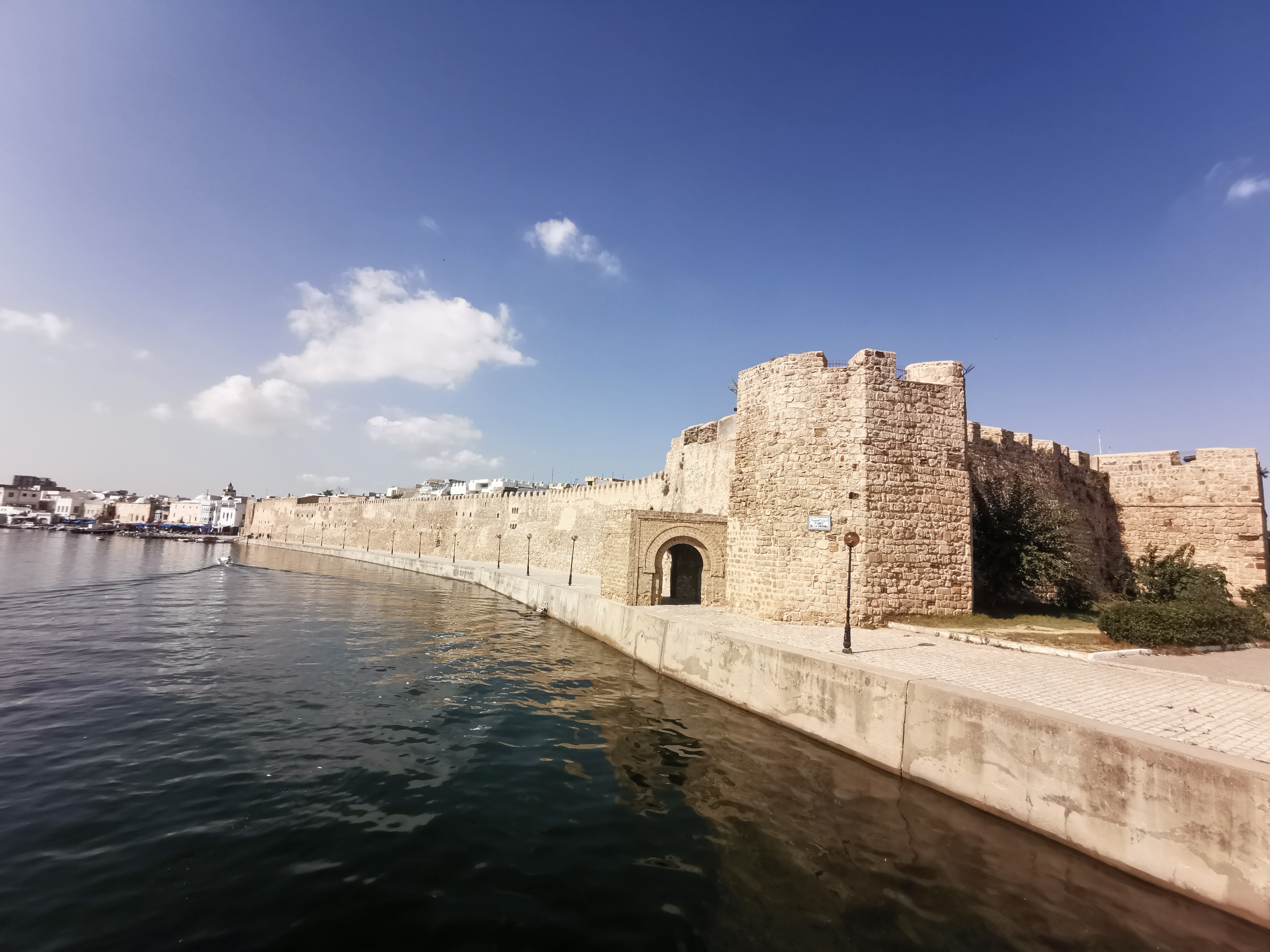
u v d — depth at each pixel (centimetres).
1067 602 2167
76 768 978
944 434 1880
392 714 1334
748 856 754
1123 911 643
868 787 961
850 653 1301
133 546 10169
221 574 5397
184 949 552
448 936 584
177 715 1277
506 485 10200
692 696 1536
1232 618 1467
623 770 1035
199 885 658
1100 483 2992
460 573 5162
